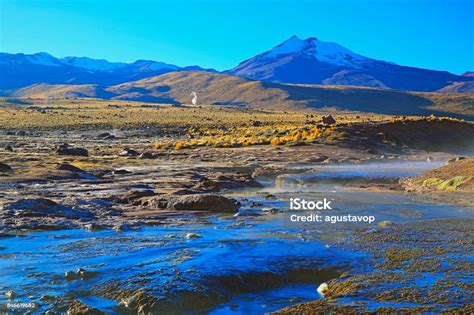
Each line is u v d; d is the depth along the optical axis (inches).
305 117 5152.6
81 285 294.0
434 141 2336.4
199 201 625.0
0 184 877.2
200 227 494.3
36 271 321.4
